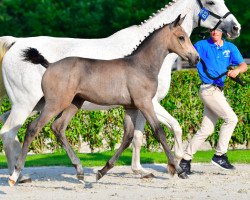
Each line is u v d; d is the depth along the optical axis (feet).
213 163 42.96
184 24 41.65
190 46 36.78
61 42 40.50
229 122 42.37
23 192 35.99
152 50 36.40
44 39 40.63
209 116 43.01
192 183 38.75
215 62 42.32
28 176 39.68
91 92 36.11
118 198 33.81
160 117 40.06
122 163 47.32
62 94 35.76
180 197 33.94
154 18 41.16
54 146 53.21
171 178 40.73
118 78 36.01
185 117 54.03
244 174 42.27
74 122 52.75
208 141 54.39
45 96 36.06
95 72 36.06
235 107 54.29
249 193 35.09
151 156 50.39
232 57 42.70
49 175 42.42
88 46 40.32
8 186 37.99
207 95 42.24
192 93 54.03
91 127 53.16
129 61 36.35
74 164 37.09
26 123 51.65
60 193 35.58
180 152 40.01
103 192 35.76
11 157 39.47
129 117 37.68
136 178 41.04
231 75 41.68
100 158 49.90
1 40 40.73
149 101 36.14
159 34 36.63
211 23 41.78
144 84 36.06
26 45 40.14
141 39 40.65
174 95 53.78
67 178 41.22
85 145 55.42
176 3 41.63
